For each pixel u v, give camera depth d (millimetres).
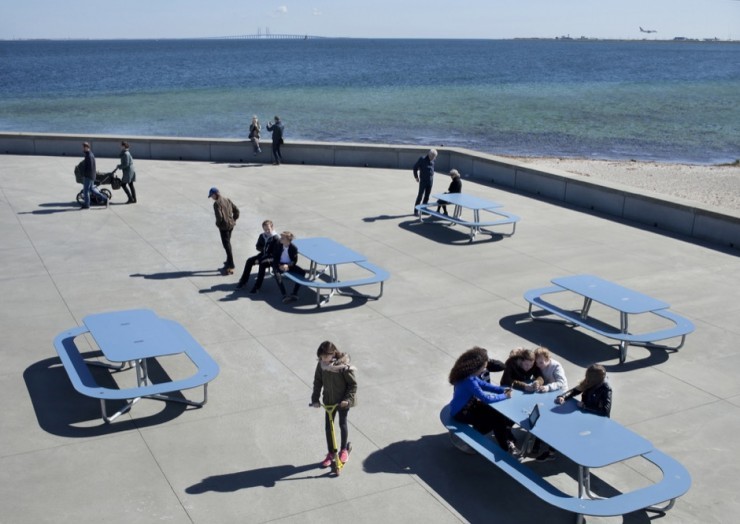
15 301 10594
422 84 87812
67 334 8594
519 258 13023
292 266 10898
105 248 13297
